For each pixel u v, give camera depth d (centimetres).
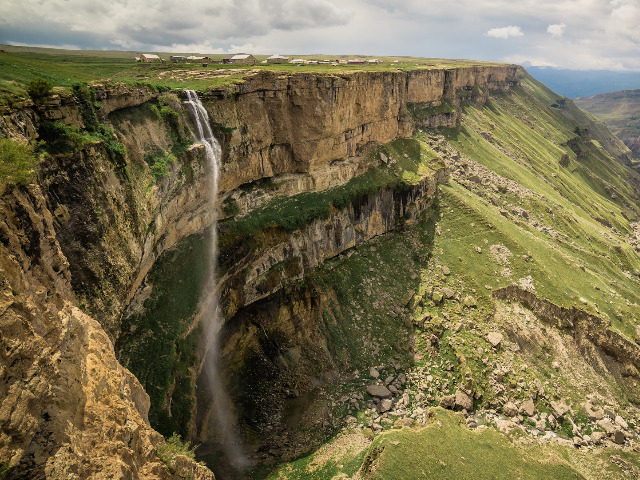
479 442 5506
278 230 6775
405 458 4941
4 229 2069
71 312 2484
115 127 4253
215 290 5741
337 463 4988
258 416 5681
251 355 6300
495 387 6481
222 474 4691
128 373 3002
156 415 4162
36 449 1689
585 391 6956
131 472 2105
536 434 6006
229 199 6500
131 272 4094
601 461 5712
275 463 5006
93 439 2014
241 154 6462
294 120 7262
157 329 4775
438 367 6619
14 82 3312
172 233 5509
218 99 5934
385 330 7088
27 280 2145
